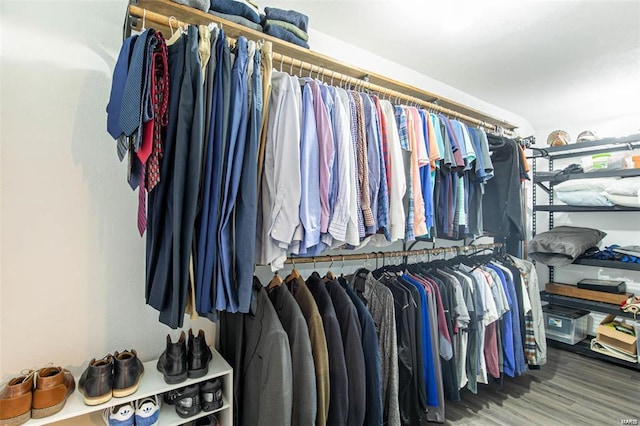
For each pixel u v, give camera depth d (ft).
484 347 6.21
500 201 6.79
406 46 6.23
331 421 3.78
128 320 4.07
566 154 9.86
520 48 6.25
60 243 3.64
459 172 5.56
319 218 3.54
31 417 2.81
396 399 4.63
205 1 3.62
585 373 7.55
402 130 4.74
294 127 3.37
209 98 2.95
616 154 8.40
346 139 3.84
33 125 3.49
